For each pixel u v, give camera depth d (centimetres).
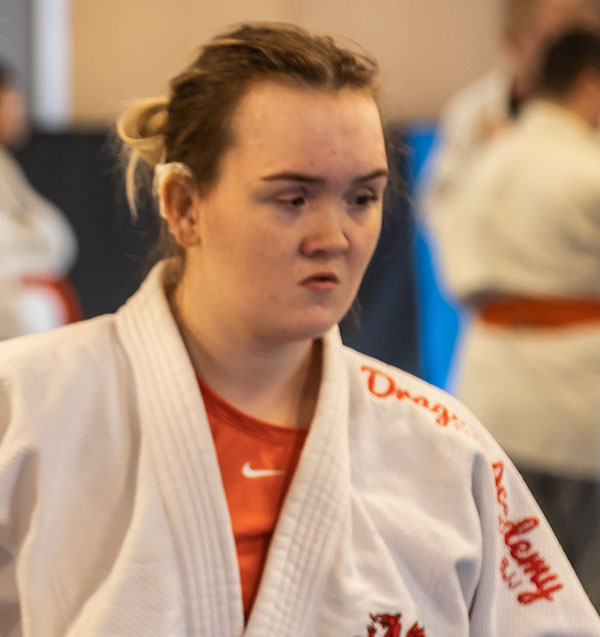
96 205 1225
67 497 307
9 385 306
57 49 1375
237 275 301
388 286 1185
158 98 330
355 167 293
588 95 752
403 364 1192
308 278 297
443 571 343
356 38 1333
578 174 728
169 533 310
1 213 1118
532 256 744
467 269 776
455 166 938
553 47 766
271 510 329
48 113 1402
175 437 315
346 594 325
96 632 296
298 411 343
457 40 1327
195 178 308
